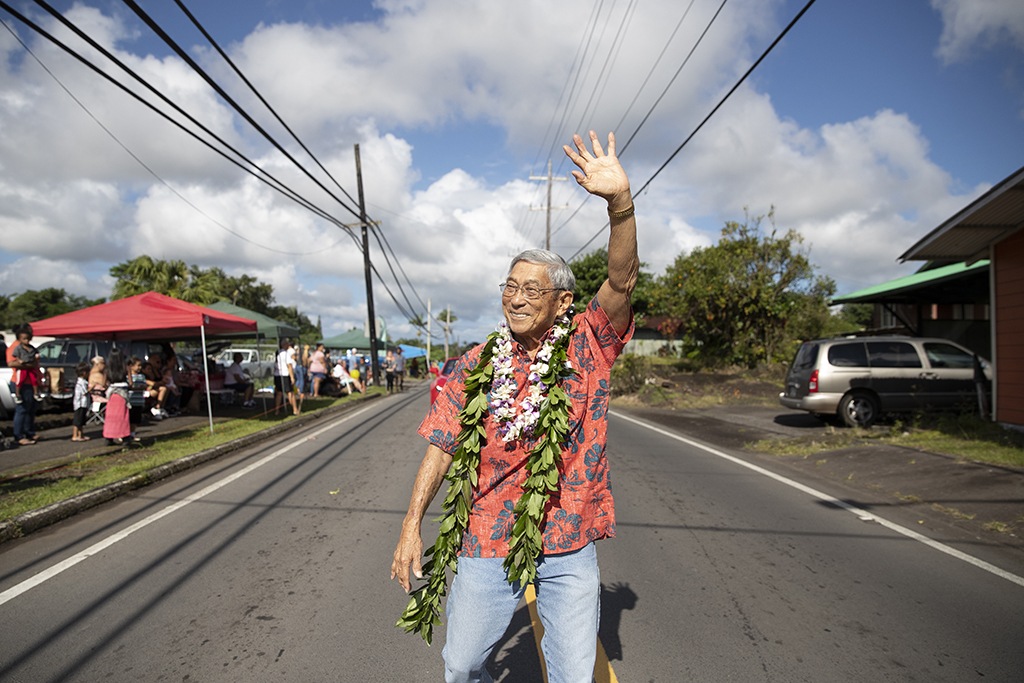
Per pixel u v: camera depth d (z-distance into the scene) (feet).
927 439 32.53
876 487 24.98
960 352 41.63
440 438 7.64
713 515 20.81
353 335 121.60
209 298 100.42
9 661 11.12
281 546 17.38
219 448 32.53
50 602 13.61
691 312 86.02
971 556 16.76
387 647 11.72
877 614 13.21
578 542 7.22
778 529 19.25
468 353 7.88
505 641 12.01
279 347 54.90
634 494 23.68
